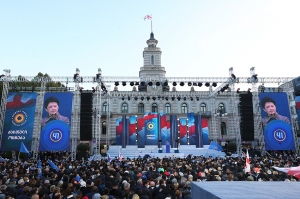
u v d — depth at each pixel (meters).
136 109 52.84
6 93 29.88
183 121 44.41
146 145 41.44
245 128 30.61
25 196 7.42
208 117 52.78
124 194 8.06
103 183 9.41
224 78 31.95
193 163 19.72
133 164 18.84
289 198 2.61
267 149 29.62
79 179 11.66
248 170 14.73
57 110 28.75
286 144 29.72
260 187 3.42
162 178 10.58
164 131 42.59
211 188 3.30
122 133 42.56
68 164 18.70
